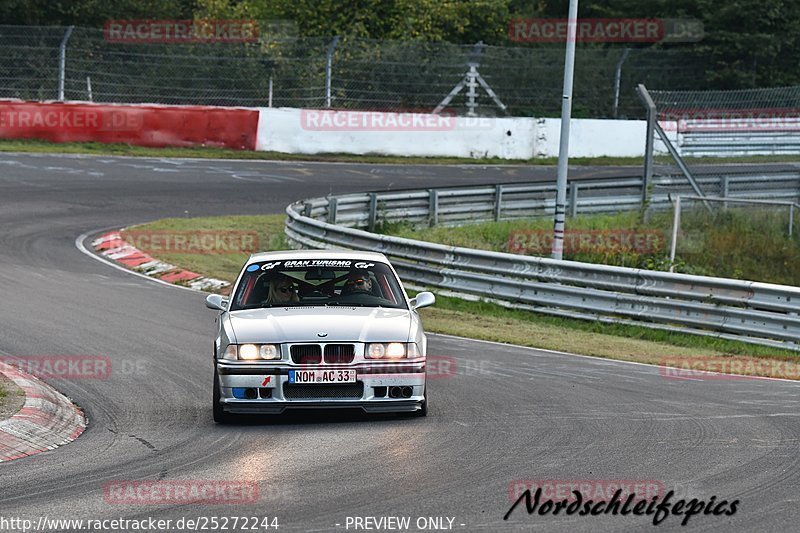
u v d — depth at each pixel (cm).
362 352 3322
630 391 4066
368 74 14788
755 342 5572
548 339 5591
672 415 3556
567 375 4441
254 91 14125
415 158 14425
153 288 6712
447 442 3106
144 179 11219
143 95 13762
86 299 6122
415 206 9769
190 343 4997
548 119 15188
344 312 3538
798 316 5475
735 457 2928
